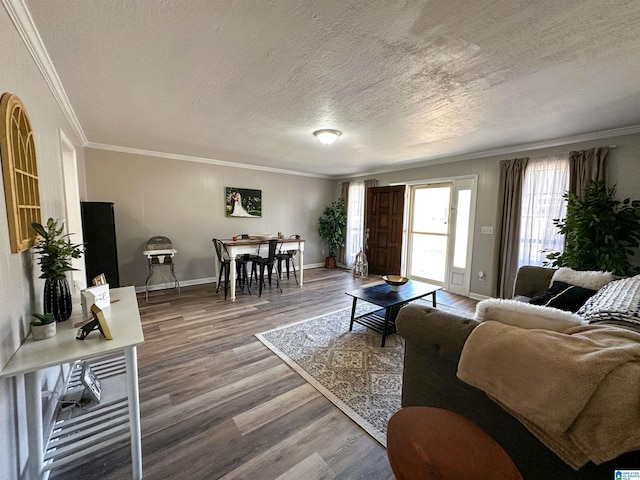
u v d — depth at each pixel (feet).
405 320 4.98
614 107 8.18
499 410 3.91
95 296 5.37
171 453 4.99
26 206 4.43
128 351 4.28
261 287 14.89
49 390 5.41
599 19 4.53
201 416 5.91
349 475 4.63
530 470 3.66
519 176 12.64
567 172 11.42
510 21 4.62
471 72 6.31
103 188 13.75
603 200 9.33
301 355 8.55
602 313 5.13
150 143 13.17
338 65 6.10
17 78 4.52
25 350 3.95
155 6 4.40
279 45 5.42
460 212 15.31
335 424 5.76
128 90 7.40
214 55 5.78
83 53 5.69
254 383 7.11
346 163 17.74
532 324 4.12
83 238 11.13
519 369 3.41
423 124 9.90
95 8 4.42
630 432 2.74
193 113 9.07
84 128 10.82
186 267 16.61
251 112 8.94
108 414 5.28
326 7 4.37
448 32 4.93
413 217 18.39
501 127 10.13
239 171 18.28
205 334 9.95
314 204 22.71
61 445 4.86
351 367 7.91
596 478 3.11
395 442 3.24
